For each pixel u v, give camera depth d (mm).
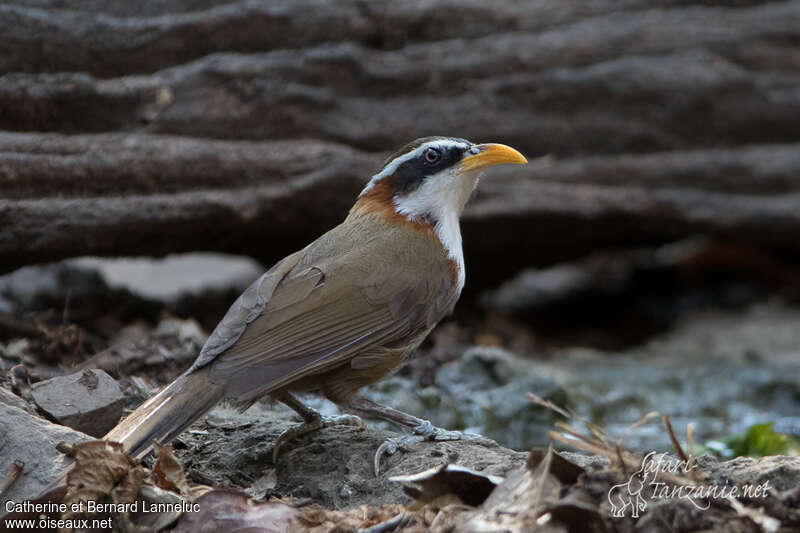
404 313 8266
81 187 11359
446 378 13023
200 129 12641
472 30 14891
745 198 16234
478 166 9016
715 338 17641
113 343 11977
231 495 6695
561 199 15344
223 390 7352
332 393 8156
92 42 11781
